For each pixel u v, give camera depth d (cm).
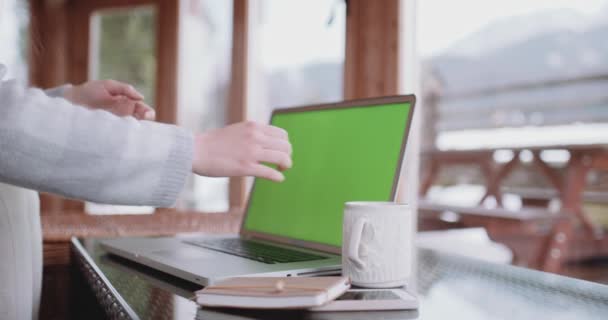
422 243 335
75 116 54
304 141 106
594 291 73
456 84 511
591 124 396
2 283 77
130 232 131
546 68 456
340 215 91
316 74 434
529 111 445
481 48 500
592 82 398
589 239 295
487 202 352
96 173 53
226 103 359
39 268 93
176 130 59
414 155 197
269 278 64
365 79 213
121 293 68
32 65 403
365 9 215
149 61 387
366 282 67
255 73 320
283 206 106
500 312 61
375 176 88
